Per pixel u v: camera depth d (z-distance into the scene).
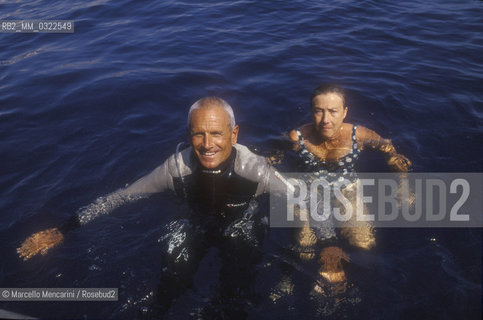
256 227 2.83
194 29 6.71
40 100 4.72
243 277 2.44
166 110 4.42
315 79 4.97
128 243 2.71
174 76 5.13
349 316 2.20
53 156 3.69
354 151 3.60
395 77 4.96
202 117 2.57
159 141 3.88
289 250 2.63
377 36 6.25
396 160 3.42
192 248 2.67
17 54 6.10
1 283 2.44
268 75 5.11
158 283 2.42
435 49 5.75
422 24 6.68
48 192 3.23
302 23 6.83
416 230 2.73
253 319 2.20
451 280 2.37
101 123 4.22
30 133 4.07
